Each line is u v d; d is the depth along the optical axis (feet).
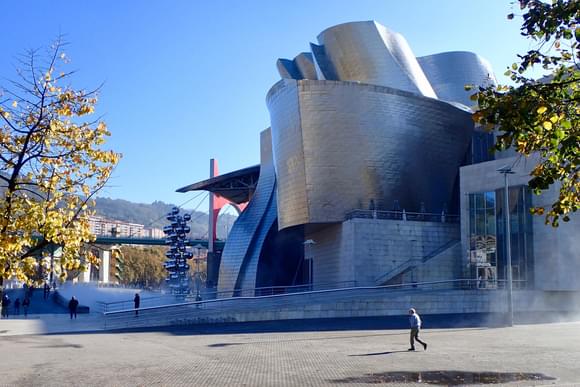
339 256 149.79
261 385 39.17
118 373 44.96
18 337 77.71
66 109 30.30
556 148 27.17
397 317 101.71
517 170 131.44
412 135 160.04
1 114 29.78
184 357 54.85
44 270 29.45
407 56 187.21
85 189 30.32
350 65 181.78
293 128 151.43
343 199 151.43
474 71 220.23
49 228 28.04
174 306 101.86
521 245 128.98
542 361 50.16
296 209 153.99
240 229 204.33
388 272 142.72
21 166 29.84
